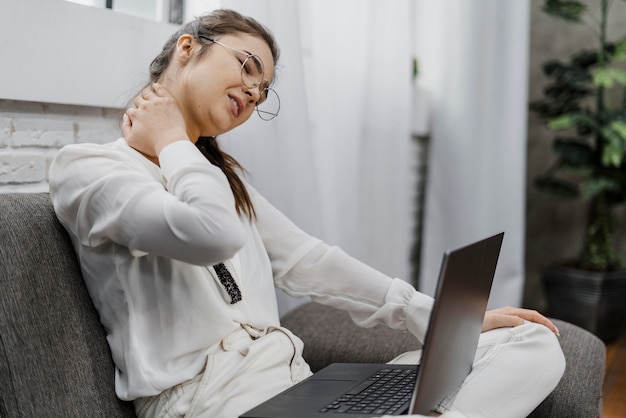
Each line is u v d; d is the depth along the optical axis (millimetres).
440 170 3500
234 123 1376
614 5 4074
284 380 1315
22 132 1597
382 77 2906
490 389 1323
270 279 1463
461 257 1085
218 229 1148
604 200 3711
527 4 3352
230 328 1290
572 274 3615
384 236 3008
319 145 2521
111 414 1256
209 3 2014
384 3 2855
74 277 1287
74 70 1665
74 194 1210
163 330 1251
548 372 1383
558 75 3744
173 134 1271
